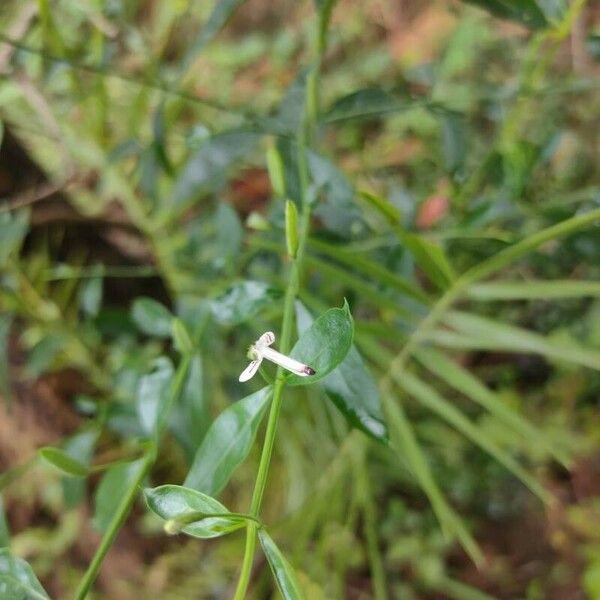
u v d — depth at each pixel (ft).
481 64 1.28
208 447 0.40
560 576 1.07
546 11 0.59
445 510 0.71
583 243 0.71
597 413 1.18
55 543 1.10
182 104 0.83
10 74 0.77
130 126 0.83
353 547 1.11
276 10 1.74
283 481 1.03
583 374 1.19
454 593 1.09
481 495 1.15
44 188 0.98
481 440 0.76
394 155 1.31
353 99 0.71
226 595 1.07
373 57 1.54
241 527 0.34
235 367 0.87
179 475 1.09
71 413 1.11
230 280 0.77
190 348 0.60
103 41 0.78
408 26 1.61
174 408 0.66
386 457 1.06
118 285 1.10
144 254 1.07
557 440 1.14
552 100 1.21
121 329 0.89
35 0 0.78
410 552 1.11
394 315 0.85
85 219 1.03
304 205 0.60
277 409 0.37
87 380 1.11
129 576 1.10
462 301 1.14
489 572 1.10
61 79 0.86
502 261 0.64
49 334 0.96
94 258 1.07
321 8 0.66
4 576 0.37
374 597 1.09
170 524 0.30
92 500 1.11
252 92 1.53
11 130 0.92
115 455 1.10
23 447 1.08
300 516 0.90
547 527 1.11
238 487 1.07
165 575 1.10
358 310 0.96
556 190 1.13
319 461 0.97
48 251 1.05
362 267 0.65
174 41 1.21
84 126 0.91
